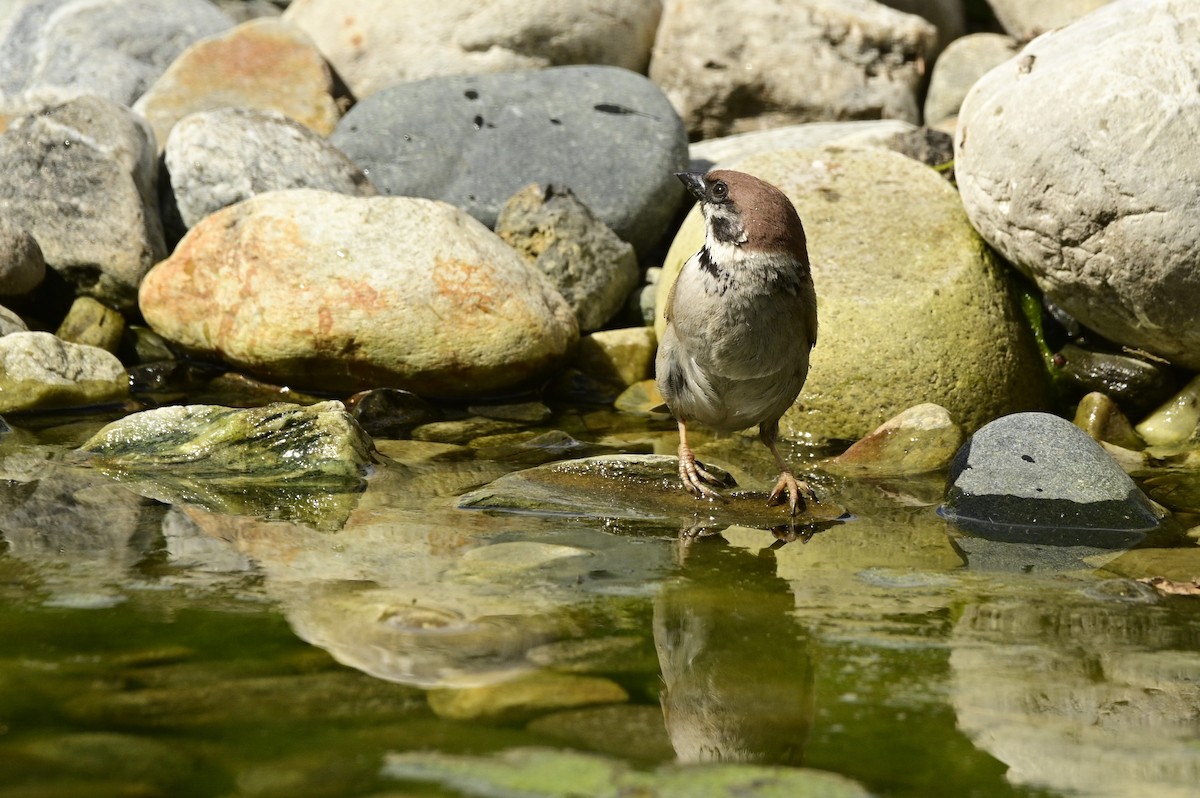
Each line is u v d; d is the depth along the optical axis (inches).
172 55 751.1
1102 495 364.2
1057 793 189.9
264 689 218.2
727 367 360.8
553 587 285.4
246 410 412.2
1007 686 231.5
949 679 234.2
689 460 383.6
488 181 614.5
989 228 485.1
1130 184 429.4
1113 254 440.1
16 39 754.2
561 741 202.2
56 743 195.9
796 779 193.2
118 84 718.5
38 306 540.7
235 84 682.2
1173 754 203.5
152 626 248.2
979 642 255.0
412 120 639.1
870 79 730.2
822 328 473.7
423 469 411.2
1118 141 431.8
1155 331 455.8
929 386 466.9
